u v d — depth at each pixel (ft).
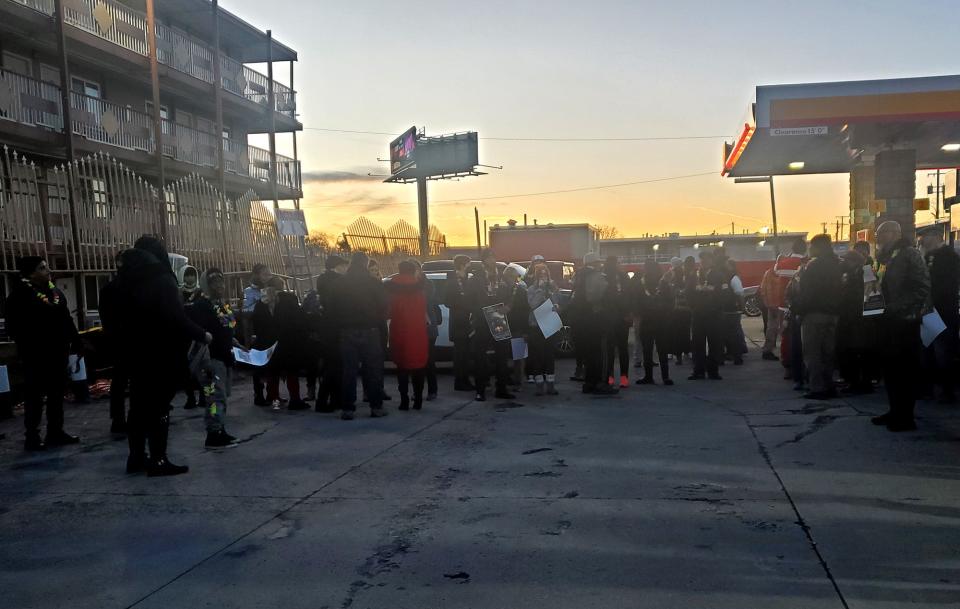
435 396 34.96
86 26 61.77
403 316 31.45
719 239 147.84
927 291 23.68
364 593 13.05
